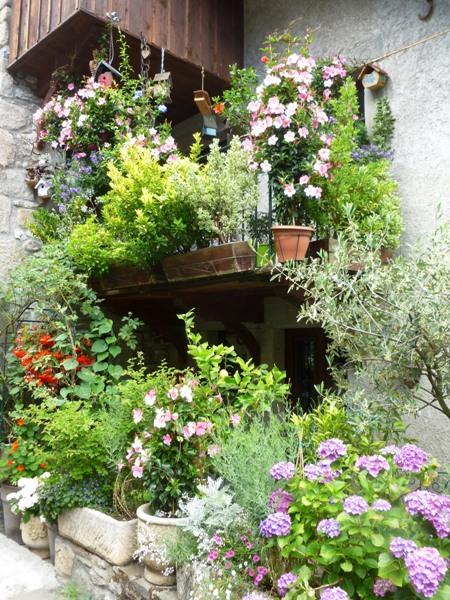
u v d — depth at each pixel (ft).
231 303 14.42
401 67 12.26
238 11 16.70
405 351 7.34
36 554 11.21
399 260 7.42
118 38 14.16
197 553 7.50
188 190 10.80
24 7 15.87
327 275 7.88
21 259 15.96
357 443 8.08
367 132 12.69
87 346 13.97
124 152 12.03
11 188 16.05
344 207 8.82
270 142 10.06
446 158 11.21
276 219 10.66
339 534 5.64
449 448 10.48
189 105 18.02
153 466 8.46
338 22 13.97
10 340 14.53
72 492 9.90
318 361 14.90
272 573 6.65
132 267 12.51
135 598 8.12
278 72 10.38
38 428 12.55
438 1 11.67
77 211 14.15
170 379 10.53
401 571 5.04
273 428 7.91
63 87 15.26
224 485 8.48
